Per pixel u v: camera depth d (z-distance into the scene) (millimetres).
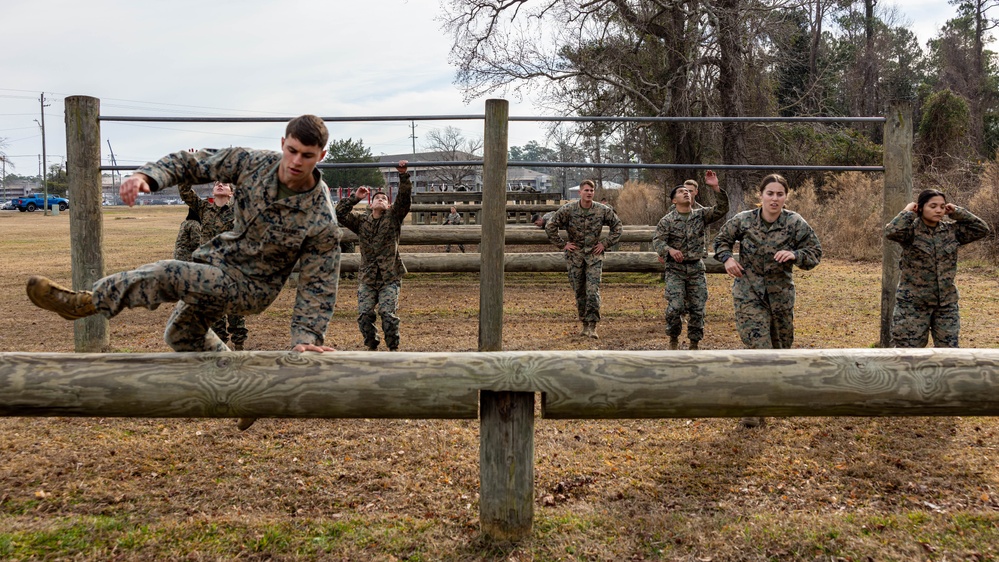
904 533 3479
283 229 3084
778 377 3115
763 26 21500
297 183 3043
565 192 25438
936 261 5332
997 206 13891
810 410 3148
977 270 12656
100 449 4707
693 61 21500
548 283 13453
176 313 3270
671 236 7312
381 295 6867
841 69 41344
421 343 8016
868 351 3199
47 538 3490
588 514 3744
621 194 26938
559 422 5297
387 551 3389
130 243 22516
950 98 24203
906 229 5359
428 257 10180
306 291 3209
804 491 4039
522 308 10500
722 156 22984
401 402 3111
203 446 4785
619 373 3119
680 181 23672
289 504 3932
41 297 2840
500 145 6406
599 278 8250
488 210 6453
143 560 3316
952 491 3994
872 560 3256
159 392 3104
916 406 3131
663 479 4242
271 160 3090
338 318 9719
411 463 4496
